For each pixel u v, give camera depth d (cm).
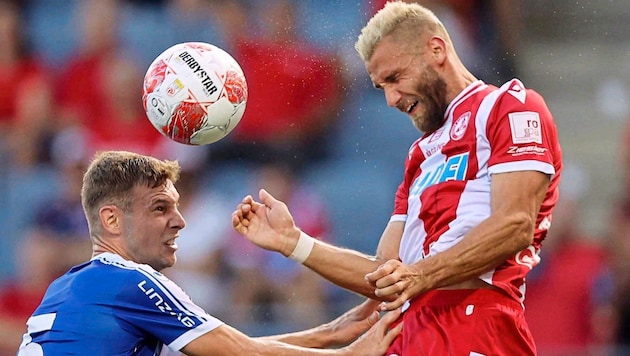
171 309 1875
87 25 4188
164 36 4219
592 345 3234
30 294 3366
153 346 1923
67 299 1888
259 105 3956
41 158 3922
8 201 3788
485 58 4084
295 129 3966
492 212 1691
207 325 1881
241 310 3275
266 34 4094
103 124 3859
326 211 3831
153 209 1961
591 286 3388
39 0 4466
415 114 1831
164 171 1981
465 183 1756
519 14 4394
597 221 4003
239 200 3725
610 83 4384
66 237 3503
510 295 1758
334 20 4131
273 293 3366
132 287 1870
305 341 2031
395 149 4000
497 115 1738
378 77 1820
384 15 1830
